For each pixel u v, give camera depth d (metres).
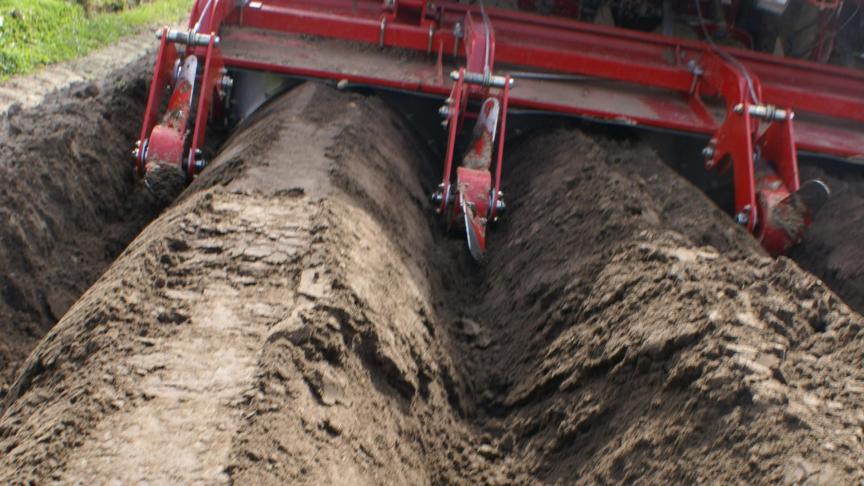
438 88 7.52
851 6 8.91
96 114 7.74
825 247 7.02
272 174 5.67
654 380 4.43
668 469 3.95
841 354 4.35
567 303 5.40
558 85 8.30
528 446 4.75
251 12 7.86
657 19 9.34
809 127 8.21
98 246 6.59
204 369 3.79
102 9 14.51
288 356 3.90
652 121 7.62
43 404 3.72
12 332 5.39
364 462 3.76
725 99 8.10
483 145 6.97
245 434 3.42
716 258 5.35
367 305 4.54
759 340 4.30
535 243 6.38
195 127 6.60
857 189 7.98
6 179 6.07
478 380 5.38
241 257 4.65
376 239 5.43
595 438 4.49
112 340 3.95
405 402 4.48
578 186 6.64
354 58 7.98
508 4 9.15
